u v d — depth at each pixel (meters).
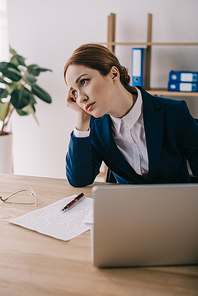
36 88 2.90
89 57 1.04
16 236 0.89
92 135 1.38
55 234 0.90
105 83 1.07
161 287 0.68
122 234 0.72
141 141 1.31
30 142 3.42
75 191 1.24
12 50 2.96
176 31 2.85
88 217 0.99
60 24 3.09
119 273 0.73
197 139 1.31
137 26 2.92
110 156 1.37
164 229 0.72
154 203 0.71
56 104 3.28
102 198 0.70
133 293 0.66
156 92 2.64
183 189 0.70
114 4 2.93
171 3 2.81
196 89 2.60
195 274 0.72
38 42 3.18
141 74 2.63
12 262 0.76
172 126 1.28
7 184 1.32
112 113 1.22
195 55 2.87
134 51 2.60
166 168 1.34
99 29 3.02
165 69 2.95
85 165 1.28
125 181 1.49
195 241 0.73
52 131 3.34
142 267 0.75
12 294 0.65
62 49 3.14
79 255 0.80
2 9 3.40
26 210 1.06
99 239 0.72
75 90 1.10
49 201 1.13
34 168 3.46
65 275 0.71
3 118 3.04
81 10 3.02
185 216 0.71
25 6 3.12
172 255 0.75
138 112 1.23
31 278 0.70
